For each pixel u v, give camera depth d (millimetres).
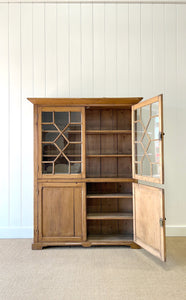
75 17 3615
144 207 2895
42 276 2373
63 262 2678
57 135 3096
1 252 2963
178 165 3596
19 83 3586
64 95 3600
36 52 3605
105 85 3609
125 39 3621
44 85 3596
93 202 3447
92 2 3621
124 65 3619
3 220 3537
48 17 3613
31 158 3566
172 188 3590
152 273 2441
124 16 3619
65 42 3615
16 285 2217
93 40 3619
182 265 2615
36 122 3086
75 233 3074
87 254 2900
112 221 3436
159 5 3619
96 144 3473
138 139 3068
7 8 3607
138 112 3055
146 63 3627
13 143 3562
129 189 3455
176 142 3607
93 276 2373
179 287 2193
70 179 3074
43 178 3074
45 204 3070
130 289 2154
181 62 3627
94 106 3162
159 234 2607
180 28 3631
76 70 3607
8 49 3594
